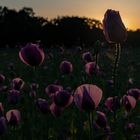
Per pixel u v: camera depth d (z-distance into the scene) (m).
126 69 17.22
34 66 3.85
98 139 3.04
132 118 6.45
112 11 3.16
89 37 35.72
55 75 13.74
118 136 4.02
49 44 60.31
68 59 17.72
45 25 61.78
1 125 4.04
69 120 5.09
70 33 56.72
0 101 7.19
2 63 21.66
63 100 3.95
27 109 6.30
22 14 65.69
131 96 4.52
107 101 4.09
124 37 3.14
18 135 4.66
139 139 4.86
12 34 65.00
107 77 13.54
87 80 6.36
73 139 3.86
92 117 2.99
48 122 5.20
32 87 6.38
